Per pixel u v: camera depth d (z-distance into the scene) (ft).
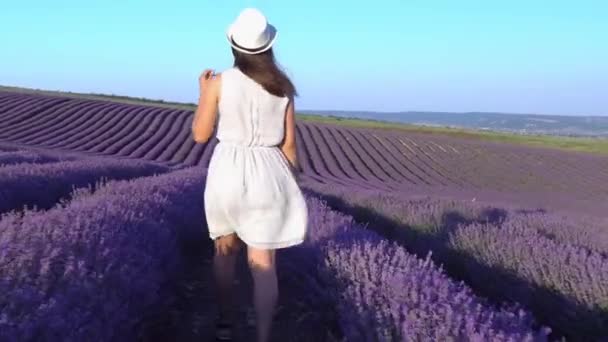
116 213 15.90
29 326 7.96
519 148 171.63
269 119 11.48
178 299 16.56
